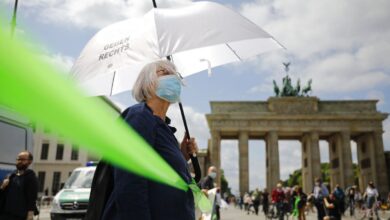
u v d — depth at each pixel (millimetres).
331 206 21828
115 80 4977
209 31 4496
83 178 20156
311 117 91688
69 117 1529
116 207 2826
